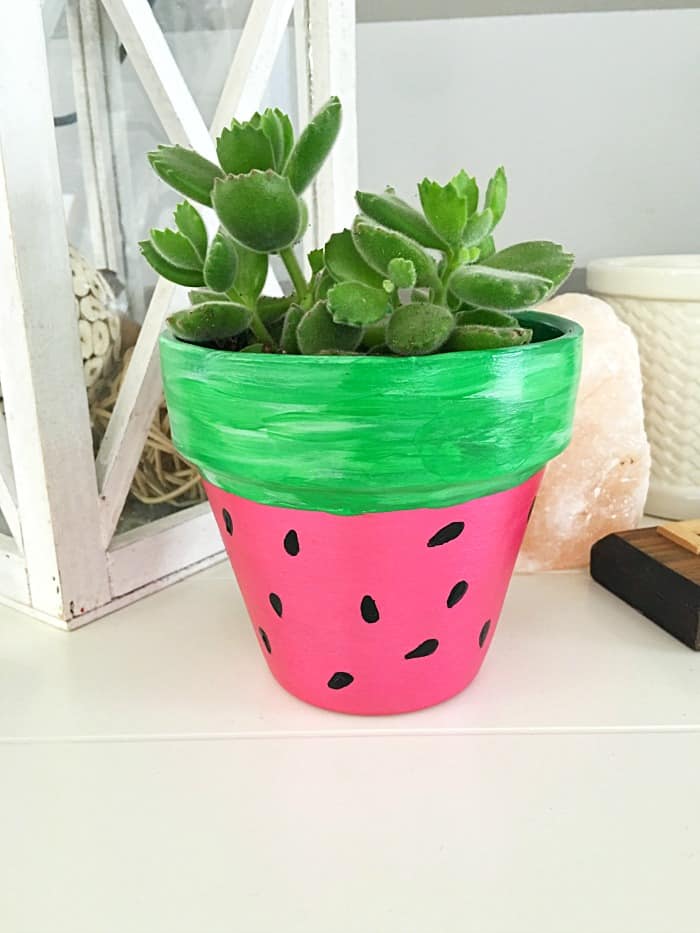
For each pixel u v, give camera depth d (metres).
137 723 0.36
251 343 0.36
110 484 0.44
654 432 0.55
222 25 0.46
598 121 0.64
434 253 0.58
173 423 0.34
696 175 0.65
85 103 0.42
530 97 0.63
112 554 0.45
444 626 0.34
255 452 0.31
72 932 0.26
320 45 0.50
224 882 0.28
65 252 0.40
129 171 0.45
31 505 0.42
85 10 0.41
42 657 0.41
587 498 0.49
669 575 0.42
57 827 0.30
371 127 0.65
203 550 0.50
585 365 0.48
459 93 0.64
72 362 0.41
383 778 0.32
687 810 0.31
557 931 0.26
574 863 0.28
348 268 0.33
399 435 0.29
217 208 0.30
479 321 0.33
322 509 0.31
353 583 0.32
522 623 0.44
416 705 0.36
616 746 0.34
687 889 0.27
